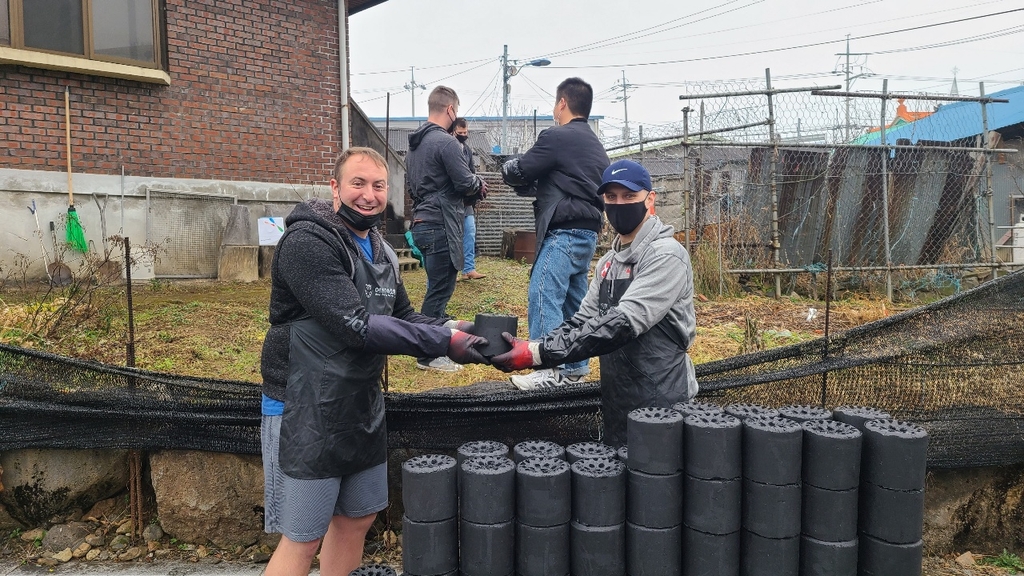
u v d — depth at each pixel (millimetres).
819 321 6836
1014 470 3369
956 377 3268
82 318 5191
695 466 2338
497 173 14422
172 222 8133
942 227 9250
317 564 3318
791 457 2299
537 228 3932
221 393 3213
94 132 7609
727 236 9016
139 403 3188
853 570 2340
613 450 2629
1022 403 3270
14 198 7176
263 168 8766
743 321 6762
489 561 2354
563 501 2371
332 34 9227
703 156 9289
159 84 7941
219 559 3336
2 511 3393
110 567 3250
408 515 2404
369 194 2367
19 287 6809
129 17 7738
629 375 2699
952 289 9180
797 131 9023
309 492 2293
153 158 7988
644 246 2639
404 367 4699
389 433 3252
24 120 7207
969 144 10266
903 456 2291
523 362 2490
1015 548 3391
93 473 3430
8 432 3199
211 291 7480
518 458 2607
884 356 3260
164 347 4844
